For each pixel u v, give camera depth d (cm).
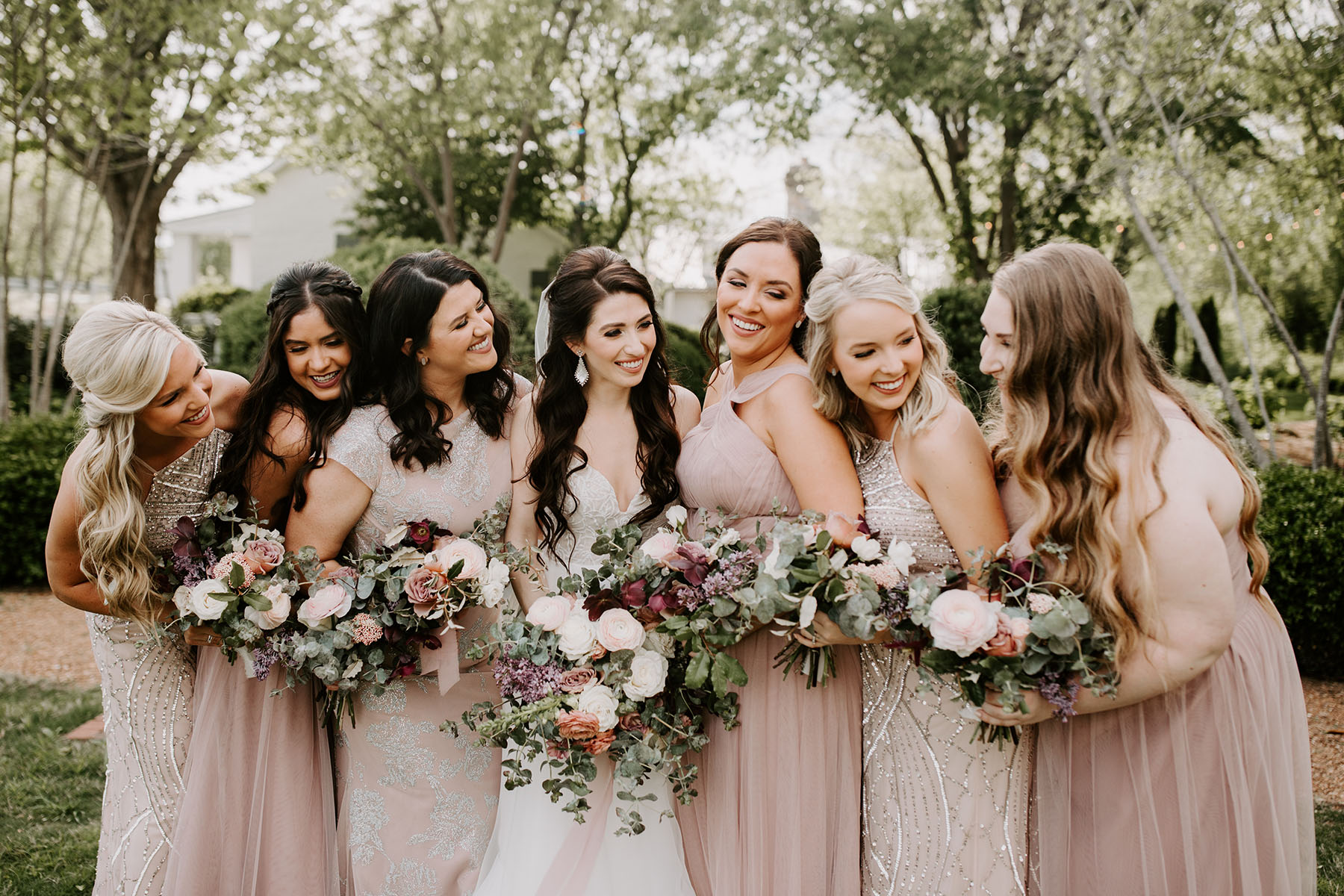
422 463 241
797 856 221
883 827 223
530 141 1670
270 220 2134
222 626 219
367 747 245
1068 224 1253
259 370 243
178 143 1040
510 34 1266
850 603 194
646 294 242
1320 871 289
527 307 905
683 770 222
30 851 312
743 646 228
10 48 864
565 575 254
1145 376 203
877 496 218
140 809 244
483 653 224
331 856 247
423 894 241
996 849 213
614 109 1686
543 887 226
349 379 244
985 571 196
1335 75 687
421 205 1791
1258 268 963
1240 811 190
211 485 241
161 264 2064
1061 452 190
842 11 1107
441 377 245
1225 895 191
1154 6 705
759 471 229
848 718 229
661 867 231
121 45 930
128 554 219
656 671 212
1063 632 179
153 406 210
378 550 239
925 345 213
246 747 241
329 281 240
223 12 957
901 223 1612
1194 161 790
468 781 249
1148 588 182
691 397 272
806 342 236
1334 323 673
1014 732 203
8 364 1430
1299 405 1154
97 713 443
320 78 1091
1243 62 711
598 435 251
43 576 680
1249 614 205
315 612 218
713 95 1247
